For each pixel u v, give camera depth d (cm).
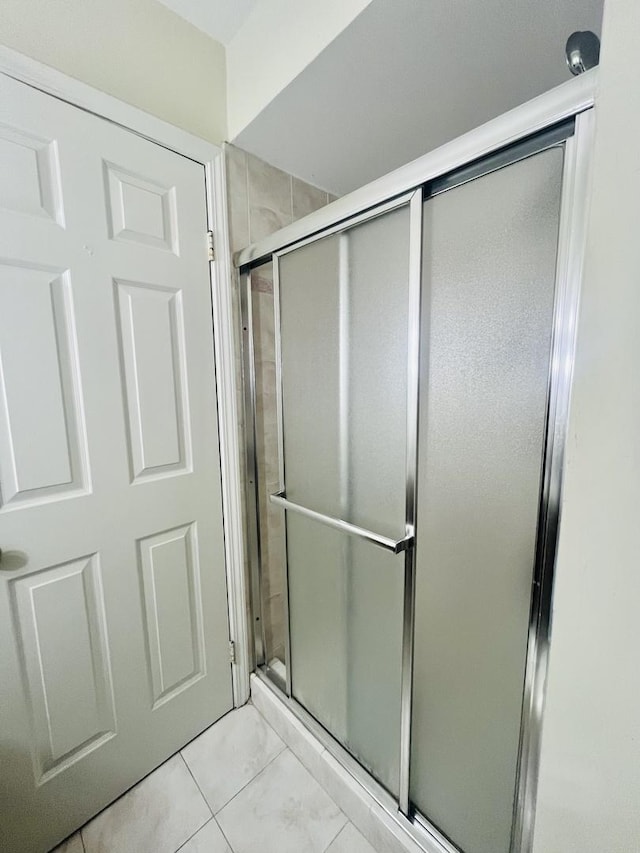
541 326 66
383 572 101
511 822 82
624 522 48
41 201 91
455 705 89
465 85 103
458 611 85
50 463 98
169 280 116
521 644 75
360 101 109
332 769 115
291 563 134
